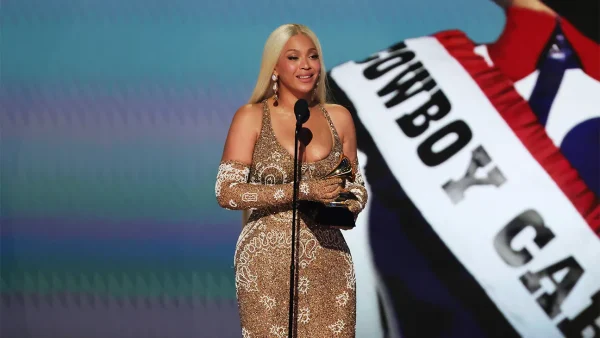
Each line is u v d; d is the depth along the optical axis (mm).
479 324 13539
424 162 13664
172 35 13742
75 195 13781
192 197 13672
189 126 13703
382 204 13648
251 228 8719
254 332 8562
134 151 13703
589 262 13492
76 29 13789
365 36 13820
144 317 13766
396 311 13609
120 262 13750
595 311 13500
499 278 13531
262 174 8672
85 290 13805
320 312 8617
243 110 8898
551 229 13516
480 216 13570
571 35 13688
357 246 13664
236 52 13742
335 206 8414
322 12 13820
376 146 13727
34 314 13898
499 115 13672
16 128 13805
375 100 13766
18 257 13844
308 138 8773
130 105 13727
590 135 13594
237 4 13750
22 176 13820
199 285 13703
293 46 8789
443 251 13570
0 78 13789
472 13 13805
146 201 13703
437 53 13805
